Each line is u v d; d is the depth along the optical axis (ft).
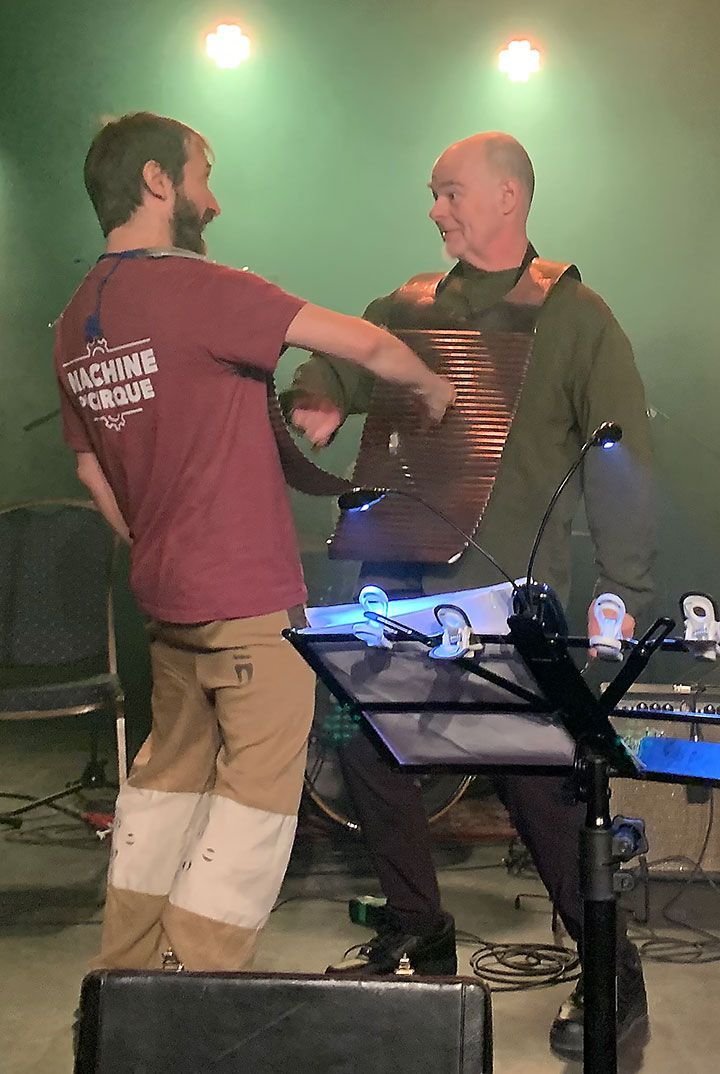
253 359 6.72
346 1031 5.06
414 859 8.66
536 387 8.09
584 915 5.09
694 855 10.85
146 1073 5.07
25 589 12.59
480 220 8.09
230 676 6.89
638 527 7.95
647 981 9.18
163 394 6.78
